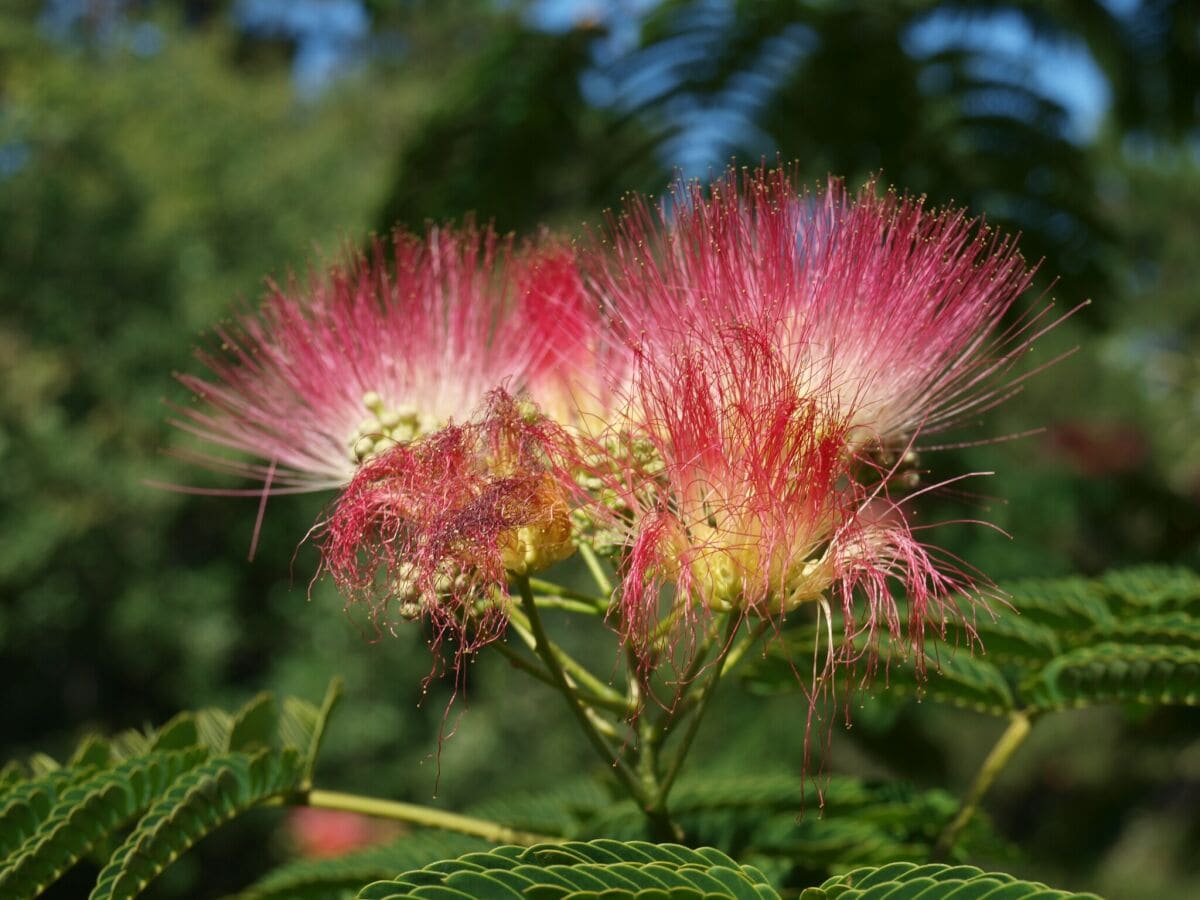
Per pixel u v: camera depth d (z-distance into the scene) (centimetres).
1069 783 1283
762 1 522
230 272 1407
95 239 1352
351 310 262
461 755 1305
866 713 492
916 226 223
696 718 213
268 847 1269
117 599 1282
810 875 261
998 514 645
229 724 259
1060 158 539
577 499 214
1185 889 1015
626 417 212
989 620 259
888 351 218
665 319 215
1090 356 1080
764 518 200
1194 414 1170
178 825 212
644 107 540
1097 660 238
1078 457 873
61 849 213
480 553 205
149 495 1275
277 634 1362
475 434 212
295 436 265
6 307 1319
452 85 587
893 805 275
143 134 1465
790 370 205
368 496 219
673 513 207
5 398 1252
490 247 262
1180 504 723
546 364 245
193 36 1716
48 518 1231
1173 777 870
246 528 1346
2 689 1300
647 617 208
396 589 211
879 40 537
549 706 1360
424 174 565
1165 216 1573
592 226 256
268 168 1503
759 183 219
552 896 157
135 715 1349
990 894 161
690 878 161
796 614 379
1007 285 230
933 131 540
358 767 1284
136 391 1323
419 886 158
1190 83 583
